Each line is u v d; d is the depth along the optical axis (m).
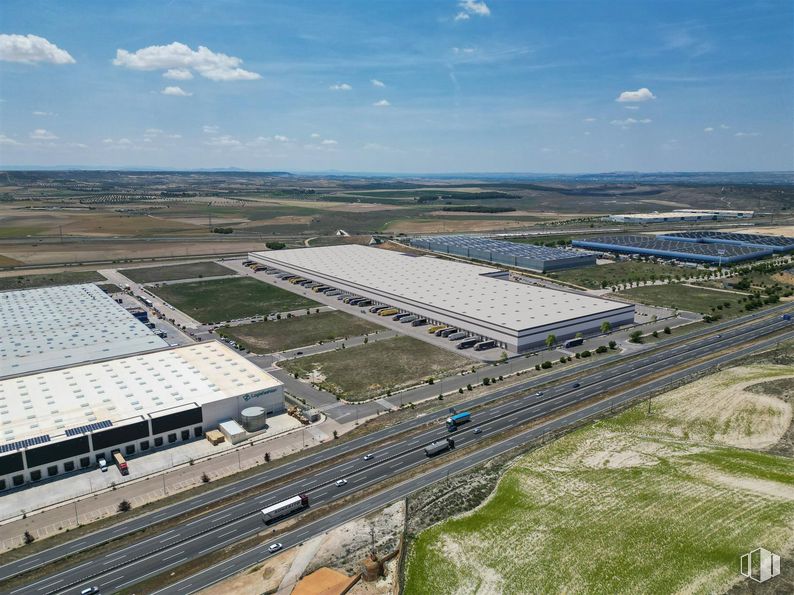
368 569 64.81
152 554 69.06
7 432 86.50
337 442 95.75
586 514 76.06
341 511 77.75
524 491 81.56
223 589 63.22
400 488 83.12
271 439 96.88
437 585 64.50
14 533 72.75
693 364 128.88
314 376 124.56
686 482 82.38
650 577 64.62
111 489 82.25
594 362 132.12
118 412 94.19
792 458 88.56
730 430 98.06
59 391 101.69
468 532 73.19
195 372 111.94
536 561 67.94
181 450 93.25
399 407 108.75
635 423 101.31
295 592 62.53
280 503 76.56
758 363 127.12
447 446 93.56
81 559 68.06
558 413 105.88
